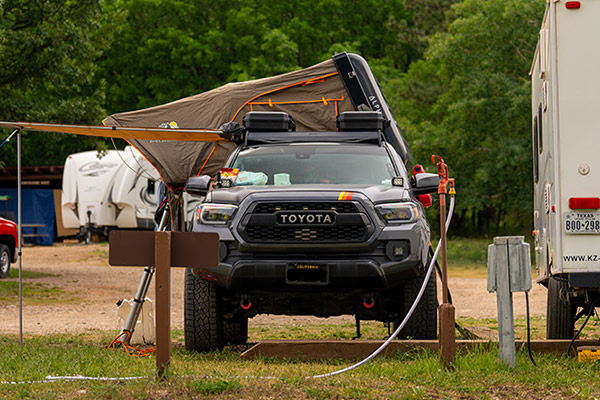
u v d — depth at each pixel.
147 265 11.83
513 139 66.94
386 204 15.78
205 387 11.51
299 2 97.50
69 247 70.31
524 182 69.19
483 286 40.16
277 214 15.52
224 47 93.56
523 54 68.75
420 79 95.38
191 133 18.53
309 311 16.77
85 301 33.75
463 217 97.00
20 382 12.48
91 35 46.41
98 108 46.03
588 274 14.42
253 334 22.67
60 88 45.81
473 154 71.88
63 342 19.31
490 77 67.19
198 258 11.74
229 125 18.77
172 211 21.50
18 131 18.03
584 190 14.45
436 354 14.55
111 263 11.73
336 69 22.23
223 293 16.86
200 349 16.80
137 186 71.12
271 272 15.41
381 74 85.75
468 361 13.48
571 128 14.52
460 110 68.31
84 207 71.19
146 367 13.99
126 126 22.47
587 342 15.29
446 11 103.75
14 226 42.88
